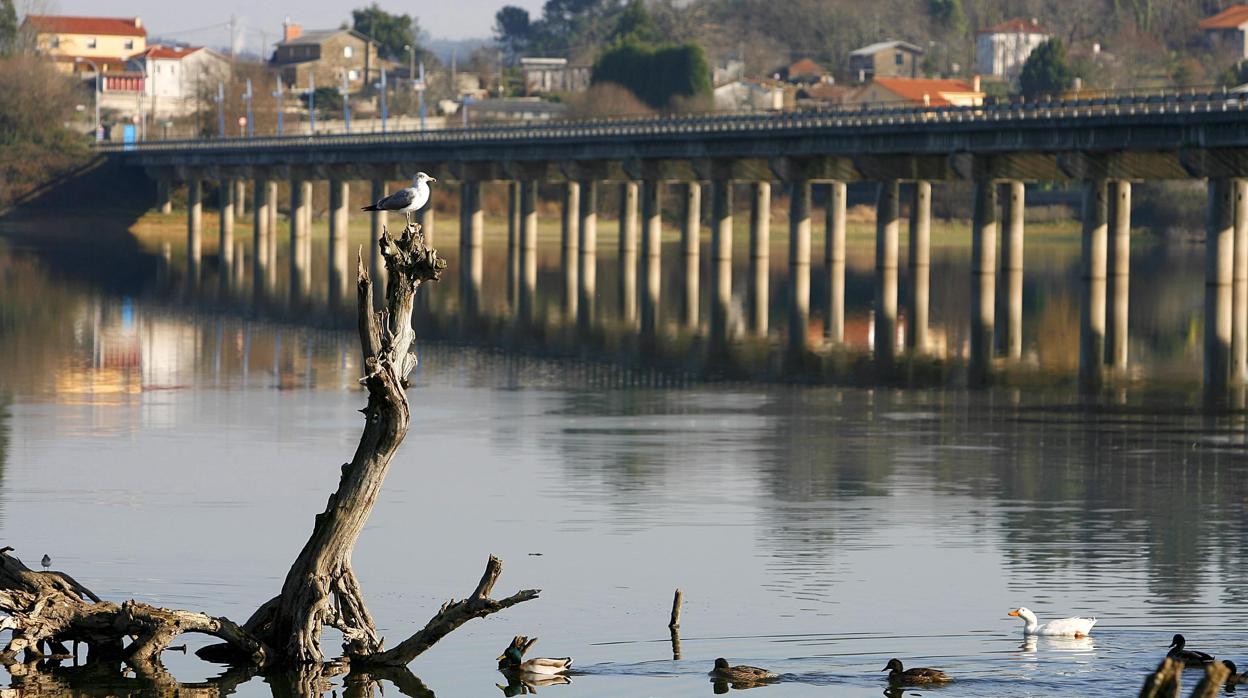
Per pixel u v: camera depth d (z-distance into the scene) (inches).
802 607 1444.4
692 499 1920.5
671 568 1588.3
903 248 7554.1
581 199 6309.1
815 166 5369.1
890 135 4940.9
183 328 3927.2
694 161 5644.7
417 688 1263.5
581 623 1405.0
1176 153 4222.4
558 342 3698.3
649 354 3481.8
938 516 1834.4
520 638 1314.0
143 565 1598.2
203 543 1690.5
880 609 1439.5
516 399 2780.5
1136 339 3722.9
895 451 2263.8
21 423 2461.9
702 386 2965.1
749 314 4338.1
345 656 1334.9
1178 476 2087.8
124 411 2603.3
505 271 5940.0
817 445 2310.5
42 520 1793.8
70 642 1417.3
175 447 2272.4
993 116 4736.7
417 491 1962.4
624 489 1977.1
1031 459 2202.3
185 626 1322.6
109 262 6240.2
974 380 3065.9
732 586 1515.7
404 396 1299.2
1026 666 1267.2
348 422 2518.5
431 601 1480.1
